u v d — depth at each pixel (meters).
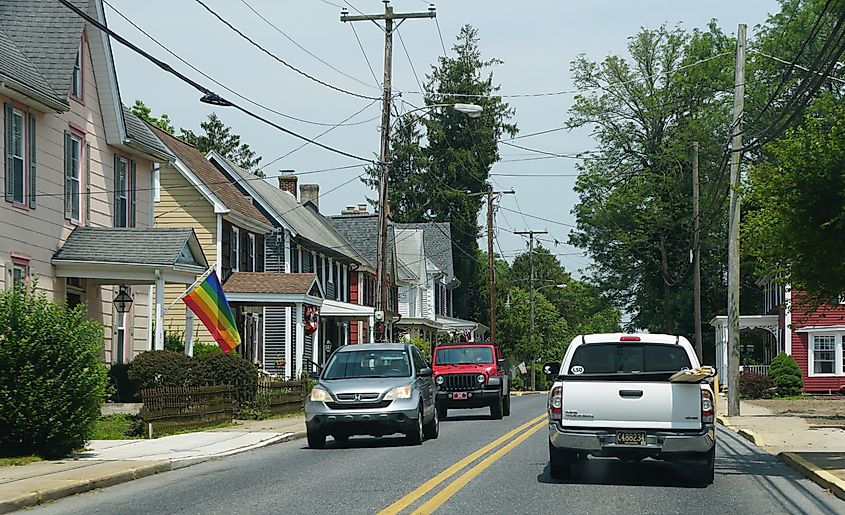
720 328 69.44
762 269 25.09
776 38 60.44
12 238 28.27
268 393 32.94
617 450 16.44
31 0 32.44
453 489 15.29
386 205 41.53
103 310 34.09
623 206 75.81
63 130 31.42
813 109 54.28
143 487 16.12
